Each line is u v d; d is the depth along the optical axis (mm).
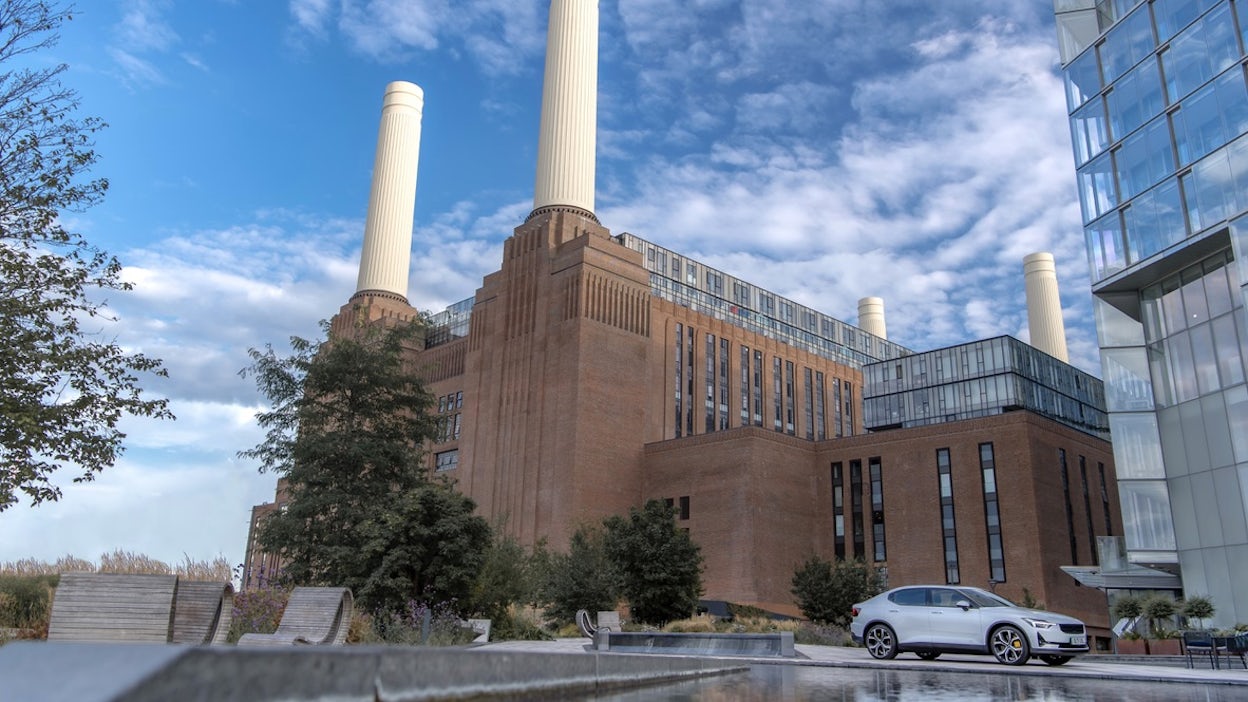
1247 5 32312
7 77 16703
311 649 2027
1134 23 37656
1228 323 33156
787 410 98812
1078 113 40094
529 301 83062
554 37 90312
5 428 16141
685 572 35688
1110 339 37688
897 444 70500
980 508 64750
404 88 110000
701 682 8047
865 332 117625
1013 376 79125
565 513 71750
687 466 74000
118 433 17531
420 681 2703
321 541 31188
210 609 13320
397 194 106438
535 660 4324
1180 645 29969
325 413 32906
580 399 74500
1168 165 35062
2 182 16625
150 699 1414
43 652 1567
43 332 16703
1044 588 60281
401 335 34656
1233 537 32156
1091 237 38500
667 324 86938
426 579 25969
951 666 15656
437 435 34781
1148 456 35781
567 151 86875
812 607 41375
